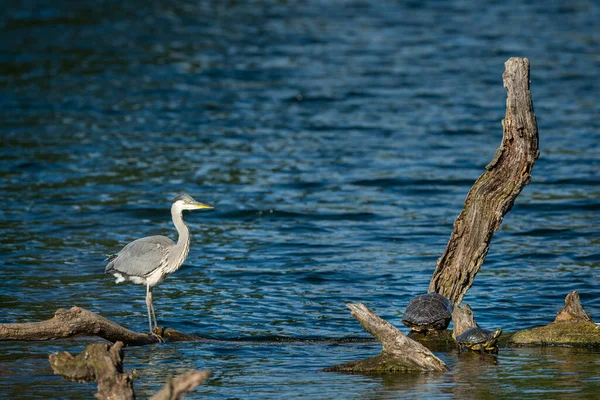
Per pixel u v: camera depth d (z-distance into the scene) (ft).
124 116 101.86
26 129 94.22
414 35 153.28
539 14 172.24
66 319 34.47
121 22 159.94
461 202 70.54
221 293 47.42
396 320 42.73
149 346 38.06
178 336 39.45
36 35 146.20
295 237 60.54
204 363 35.40
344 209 68.44
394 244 58.65
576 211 67.21
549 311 43.70
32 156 83.25
